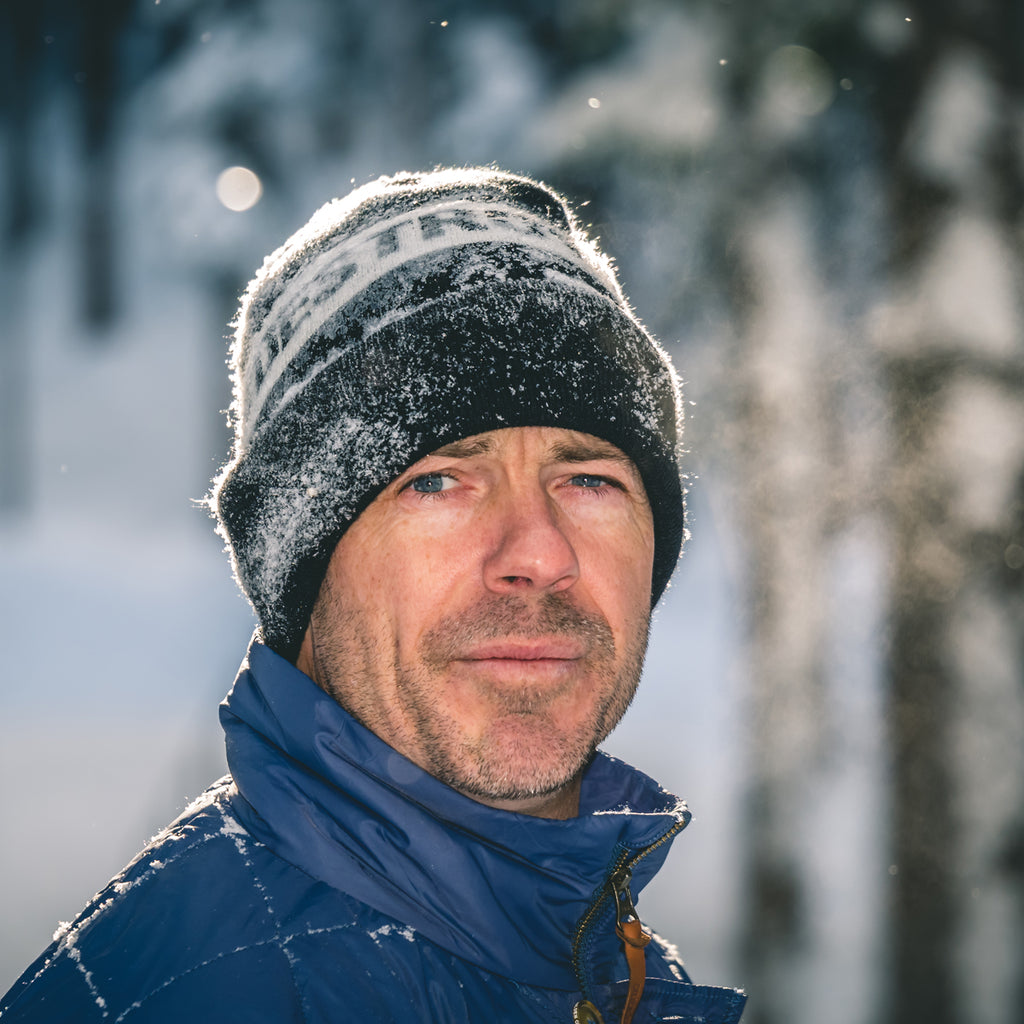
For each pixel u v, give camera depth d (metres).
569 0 7.29
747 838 6.58
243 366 1.43
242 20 17.61
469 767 1.26
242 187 18.17
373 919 1.16
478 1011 1.17
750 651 6.50
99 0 27.95
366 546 1.30
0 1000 1.18
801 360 6.36
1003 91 6.52
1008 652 6.29
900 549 6.27
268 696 1.29
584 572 1.36
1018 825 6.24
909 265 6.35
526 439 1.33
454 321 1.29
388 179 1.49
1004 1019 5.54
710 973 6.08
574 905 1.30
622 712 1.38
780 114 6.57
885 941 6.15
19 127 31.22
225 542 1.52
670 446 1.48
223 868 1.18
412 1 15.97
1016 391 6.24
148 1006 1.04
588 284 1.39
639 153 6.64
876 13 6.43
